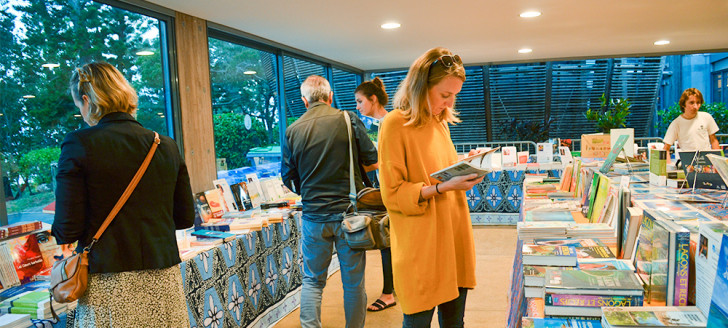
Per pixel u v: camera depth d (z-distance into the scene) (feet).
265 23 13.96
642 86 31.89
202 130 13.03
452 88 5.44
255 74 16.70
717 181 9.30
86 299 5.29
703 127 17.26
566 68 31.04
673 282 4.62
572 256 5.77
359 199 8.57
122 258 5.32
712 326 3.73
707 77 32.30
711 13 14.96
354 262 8.98
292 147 9.21
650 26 17.07
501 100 32.27
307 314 9.25
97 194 5.19
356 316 9.12
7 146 8.52
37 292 6.90
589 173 9.78
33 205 8.97
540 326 4.57
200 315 8.74
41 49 9.15
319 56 21.40
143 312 5.47
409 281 5.58
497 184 20.84
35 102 9.05
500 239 18.48
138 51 11.31
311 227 9.10
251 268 10.47
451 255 5.70
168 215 5.80
